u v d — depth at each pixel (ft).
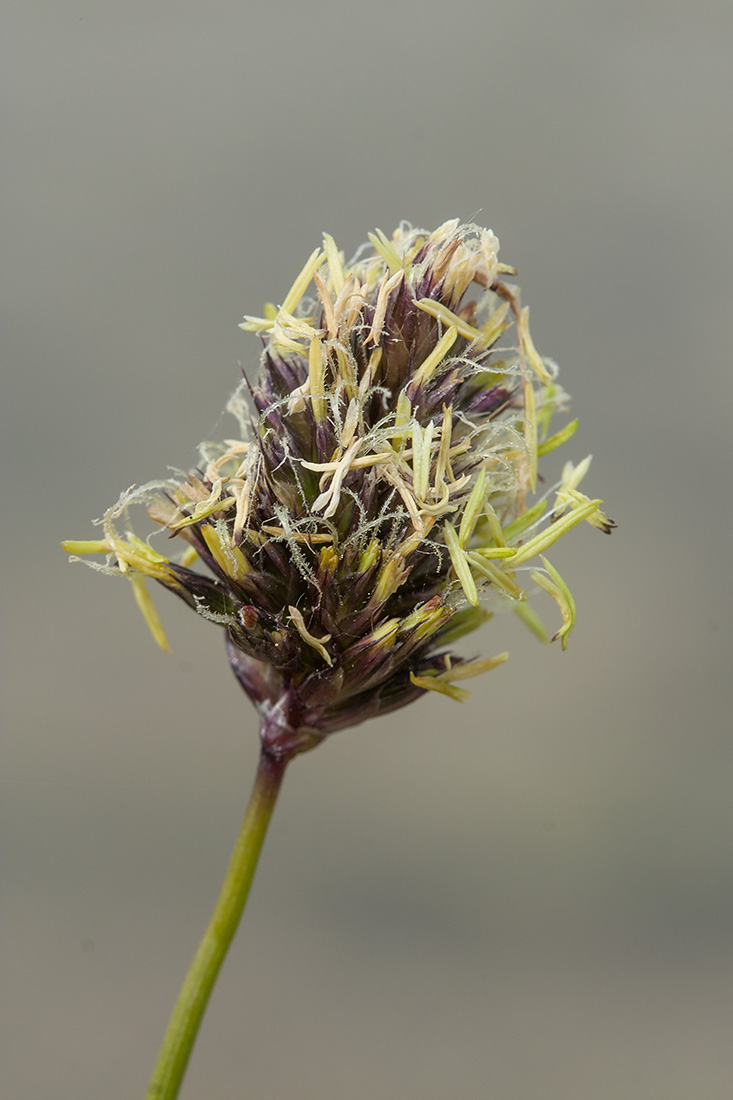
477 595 0.30
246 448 0.30
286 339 0.30
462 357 0.30
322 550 0.30
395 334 0.30
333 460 0.30
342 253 0.30
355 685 0.30
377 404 0.30
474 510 0.30
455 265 0.30
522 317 0.30
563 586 0.30
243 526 0.30
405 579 0.30
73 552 0.30
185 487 0.30
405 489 0.30
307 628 0.30
